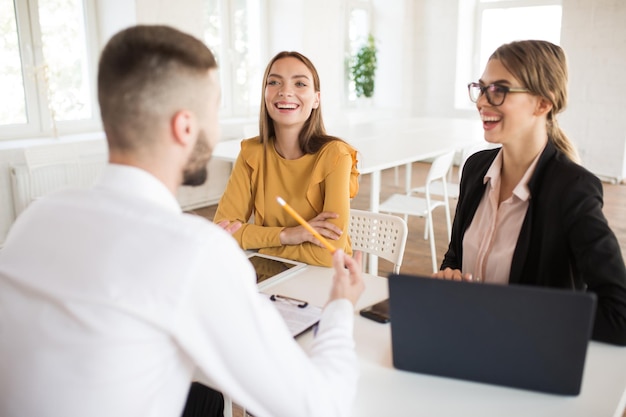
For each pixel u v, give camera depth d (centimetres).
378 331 128
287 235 178
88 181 432
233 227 159
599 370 109
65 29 467
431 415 98
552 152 130
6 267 78
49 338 74
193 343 74
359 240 208
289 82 179
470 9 730
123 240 74
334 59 663
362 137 456
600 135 612
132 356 72
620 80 587
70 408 73
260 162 190
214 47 571
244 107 609
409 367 109
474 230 146
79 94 486
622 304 113
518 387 102
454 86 739
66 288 73
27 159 381
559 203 123
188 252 72
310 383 81
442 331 101
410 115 791
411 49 767
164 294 71
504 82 124
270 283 158
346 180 179
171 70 77
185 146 82
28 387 75
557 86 124
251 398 79
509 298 94
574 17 606
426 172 700
